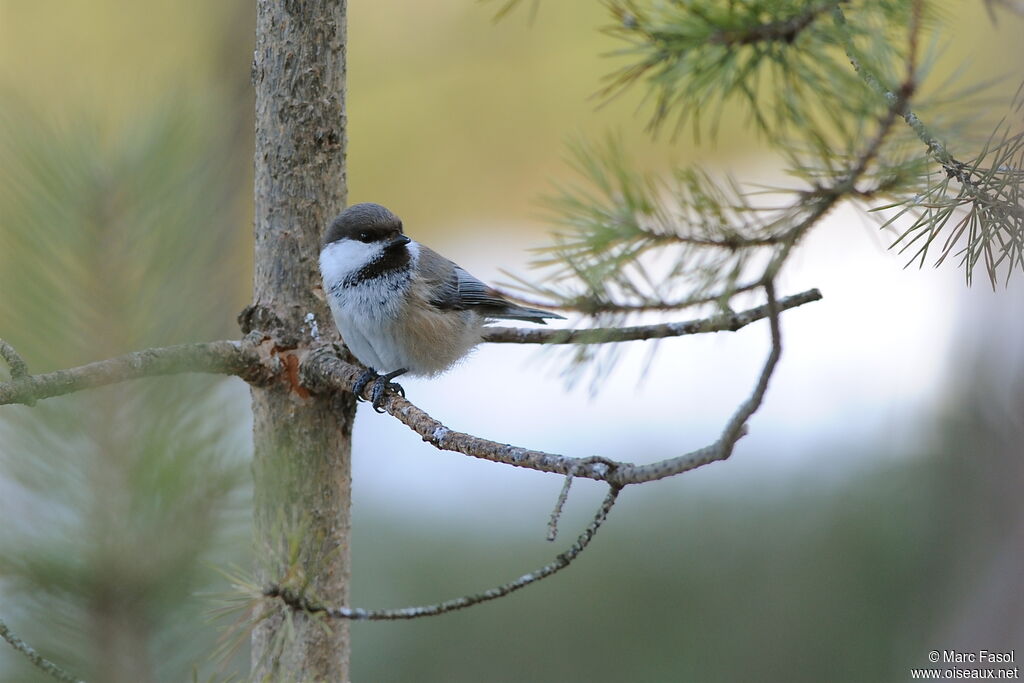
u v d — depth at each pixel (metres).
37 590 3.23
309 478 6.74
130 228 3.83
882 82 4.37
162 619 3.35
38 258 3.73
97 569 3.22
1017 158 4.41
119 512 3.28
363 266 8.61
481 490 11.91
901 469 11.05
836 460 11.22
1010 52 9.81
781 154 5.38
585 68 15.45
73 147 3.86
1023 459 10.89
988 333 11.84
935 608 10.41
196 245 3.91
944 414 11.50
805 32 4.60
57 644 3.29
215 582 3.58
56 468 3.29
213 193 4.08
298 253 6.93
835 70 4.64
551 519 4.60
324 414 6.83
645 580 10.59
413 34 15.16
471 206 16.38
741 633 10.20
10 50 12.71
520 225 16.00
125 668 3.33
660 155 12.53
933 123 4.67
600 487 11.68
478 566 10.80
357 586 10.56
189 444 3.41
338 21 6.94
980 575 10.60
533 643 10.35
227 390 3.64
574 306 5.27
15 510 3.26
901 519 10.68
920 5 3.97
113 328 3.72
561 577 10.68
